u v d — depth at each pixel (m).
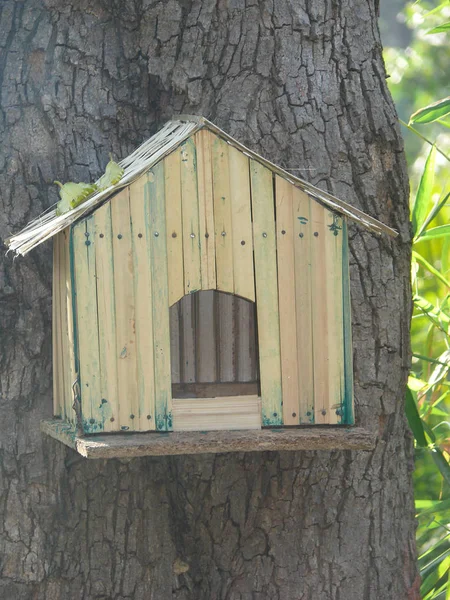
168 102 4.04
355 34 4.06
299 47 3.97
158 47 4.04
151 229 3.29
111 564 4.05
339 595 4.03
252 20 3.96
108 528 4.04
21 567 3.95
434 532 6.08
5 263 3.90
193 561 4.16
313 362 3.38
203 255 3.32
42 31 3.98
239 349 3.69
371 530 4.06
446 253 5.46
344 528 4.04
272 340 3.37
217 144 3.31
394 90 10.22
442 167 8.11
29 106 3.95
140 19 4.05
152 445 3.10
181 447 3.12
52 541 3.98
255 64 3.95
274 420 3.38
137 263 3.28
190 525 4.14
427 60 9.95
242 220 3.34
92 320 3.27
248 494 4.04
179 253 3.30
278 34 3.96
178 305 3.68
